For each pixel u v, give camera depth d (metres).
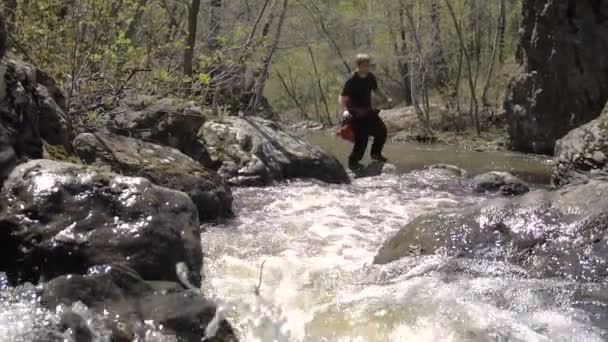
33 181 3.91
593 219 4.70
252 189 8.29
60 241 3.62
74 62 7.59
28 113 4.96
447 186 9.02
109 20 8.04
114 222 3.80
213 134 9.08
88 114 7.64
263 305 3.80
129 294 3.15
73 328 2.79
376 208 7.40
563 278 4.36
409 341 3.41
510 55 24.97
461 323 3.62
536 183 10.35
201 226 6.20
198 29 13.97
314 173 9.40
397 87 26.16
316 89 29.75
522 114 15.27
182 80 8.91
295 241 5.79
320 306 3.89
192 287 3.78
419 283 4.29
